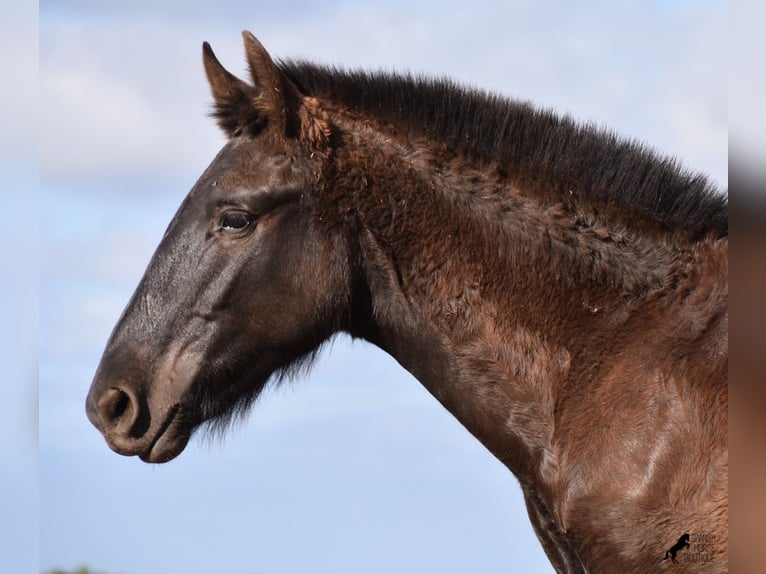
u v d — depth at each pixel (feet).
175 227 21.30
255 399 21.81
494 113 21.18
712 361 18.66
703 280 19.35
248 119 21.16
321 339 21.45
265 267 20.85
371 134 21.24
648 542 18.40
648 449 18.58
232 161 21.09
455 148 21.07
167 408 20.80
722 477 18.03
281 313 20.99
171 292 20.99
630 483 18.60
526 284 20.16
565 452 19.48
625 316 19.57
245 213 20.80
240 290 20.85
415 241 20.74
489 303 20.35
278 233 20.85
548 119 21.07
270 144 21.02
